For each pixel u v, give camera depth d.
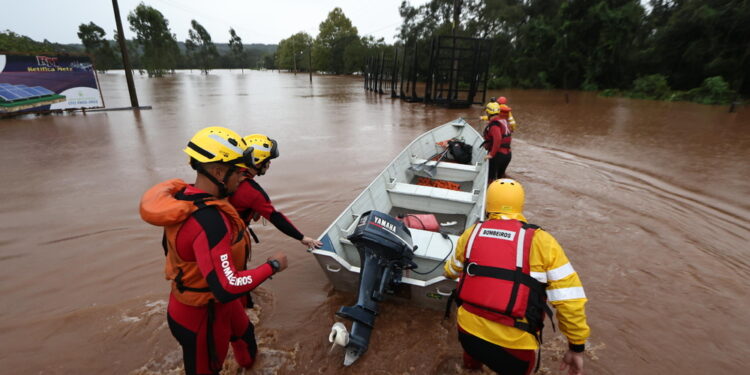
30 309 3.34
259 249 4.43
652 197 6.09
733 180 6.90
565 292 1.71
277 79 57.41
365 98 25.58
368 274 2.65
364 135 11.97
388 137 11.65
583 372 2.66
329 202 5.96
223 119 15.20
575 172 7.51
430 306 3.19
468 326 1.95
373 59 31.08
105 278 3.84
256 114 16.84
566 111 17.89
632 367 2.71
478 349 1.93
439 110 19.09
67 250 4.43
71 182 6.98
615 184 6.75
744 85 21.19
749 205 5.71
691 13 24.22
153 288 3.66
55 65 15.23
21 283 3.75
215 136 1.67
